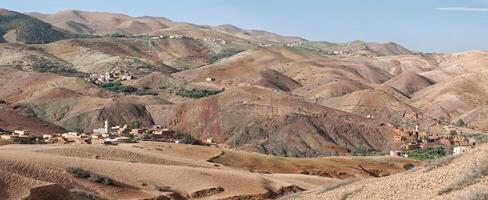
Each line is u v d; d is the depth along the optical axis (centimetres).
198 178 8100
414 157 17050
